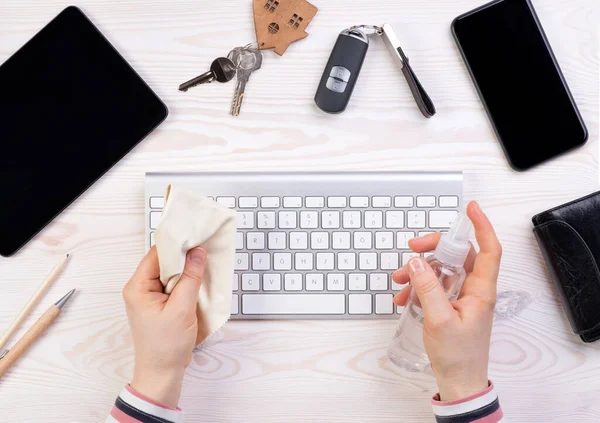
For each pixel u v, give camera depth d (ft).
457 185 2.27
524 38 2.28
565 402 2.32
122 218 2.34
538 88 2.29
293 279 2.29
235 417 2.33
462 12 2.32
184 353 1.96
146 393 1.94
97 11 2.31
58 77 2.27
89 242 2.34
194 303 1.95
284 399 2.34
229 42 2.33
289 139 2.34
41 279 2.34
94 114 2.29
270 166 2.34
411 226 2.28
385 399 2.34
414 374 2.33
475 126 2.33
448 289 2.04
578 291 2.22
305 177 2.27
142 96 2.28
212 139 2.34
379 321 2.33
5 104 2.27
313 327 2.34
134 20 2.32
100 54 2.27
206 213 1.97
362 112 2.34
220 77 2.30
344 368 2.34
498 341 2.34
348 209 2.28
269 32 2.31
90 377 2.34
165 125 2.33
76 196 2.30
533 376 2.33
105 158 2.29
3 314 2.33
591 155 2.33
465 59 2.29
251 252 2.29
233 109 2.32
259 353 2.34
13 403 2.32
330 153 2.34
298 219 2.28
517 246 2.35
